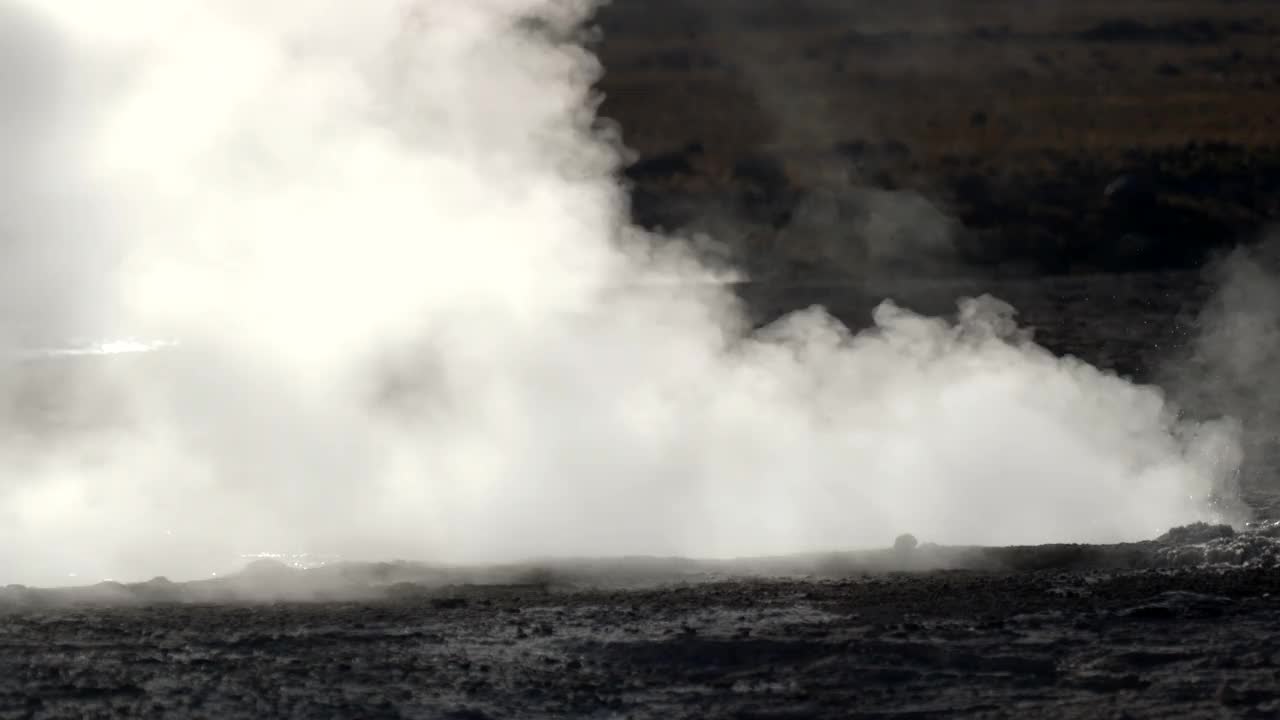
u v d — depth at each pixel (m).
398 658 38.31
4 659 38.31
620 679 36.81
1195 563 46.56
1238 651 37.88
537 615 41.94
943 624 40.25
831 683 36.31
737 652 38.28
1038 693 35.50
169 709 34.75
